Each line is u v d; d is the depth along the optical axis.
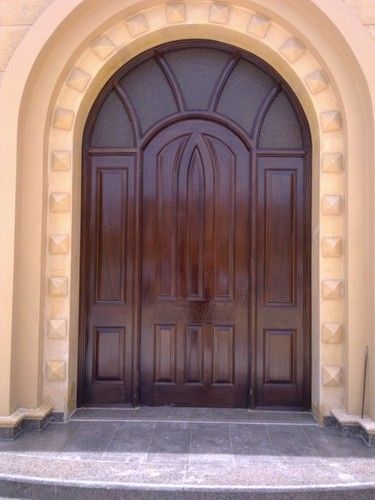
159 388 5.01
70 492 3.43
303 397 4.90
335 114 4.55
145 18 4.66
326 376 4.52
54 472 3.58
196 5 4.64
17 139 4.33
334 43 4.43
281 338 4.94
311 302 4.87
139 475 3.54
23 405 4.44
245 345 4.98
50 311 4.63
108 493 3.40
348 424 4.28
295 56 4.60
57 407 4.61
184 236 5.02
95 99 4.97
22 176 4.46
